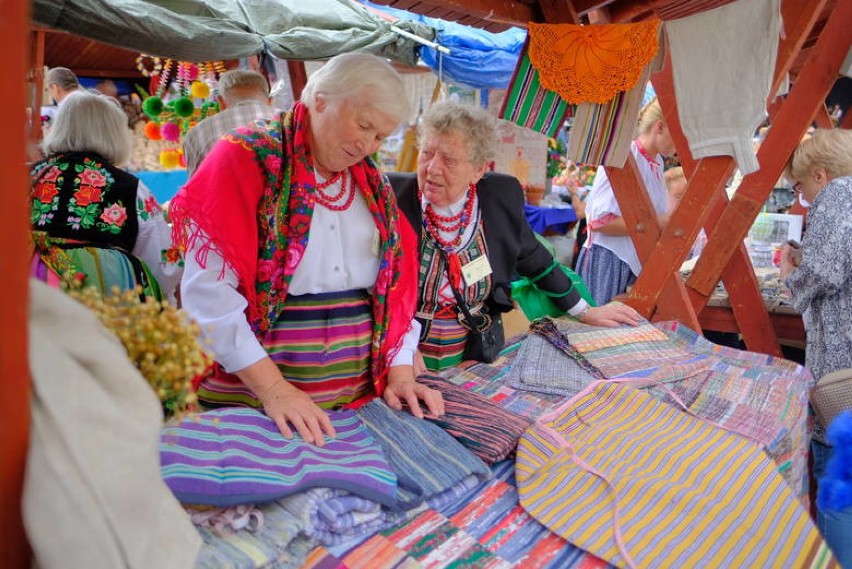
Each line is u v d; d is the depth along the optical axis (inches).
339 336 57.9
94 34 112.0
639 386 70.7
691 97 87.0
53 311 27.3
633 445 57.3
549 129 88.7
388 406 60.4
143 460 28.0
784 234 137.6
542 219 233.8
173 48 124.3
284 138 52.9
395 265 59.6
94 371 28.1
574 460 54.3
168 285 94.8
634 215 98.0
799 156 90.4
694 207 91.6
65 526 26.1
